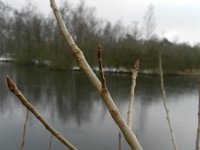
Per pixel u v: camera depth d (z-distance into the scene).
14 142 12.59
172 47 39.16
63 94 22.44
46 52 43.22
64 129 14.50
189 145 13.23
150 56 38.25
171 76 37.59
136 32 47.75
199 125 1.38
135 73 1.04
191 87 28.69
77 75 33.72
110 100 0.73
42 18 55.06
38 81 27.89
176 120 16.97
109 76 34.50
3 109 17.53
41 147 12.16
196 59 38.94
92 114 17.36
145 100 21.86
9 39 55.66
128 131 0.73
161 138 13.97
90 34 45.22
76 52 0.73
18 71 35.06
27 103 0.70
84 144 12.71
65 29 0.75
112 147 12.42
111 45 40.91
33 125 14.67
